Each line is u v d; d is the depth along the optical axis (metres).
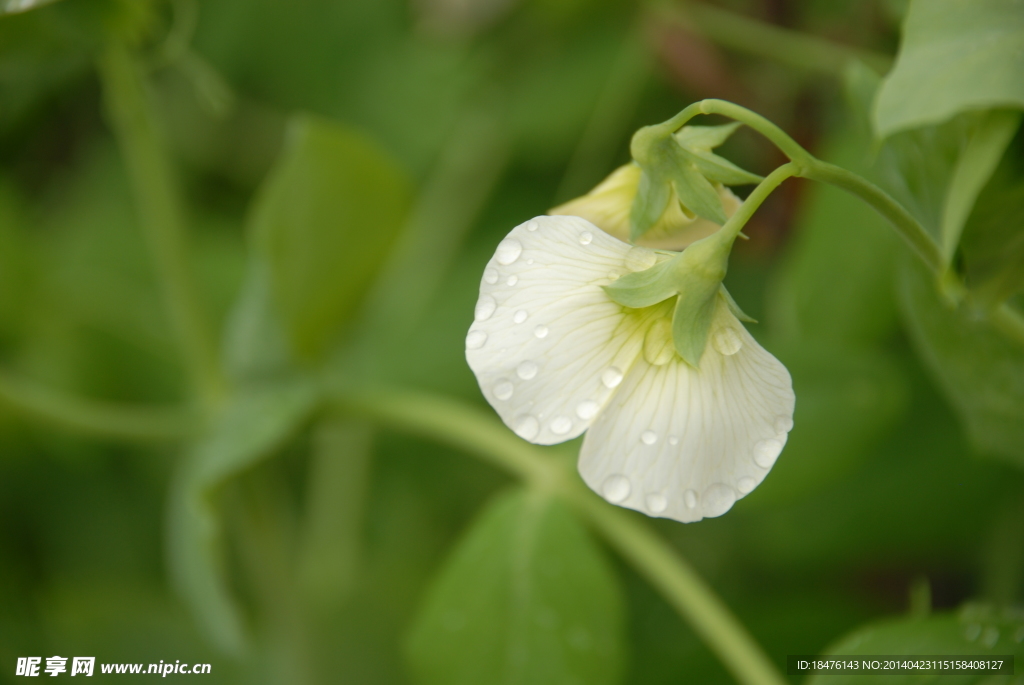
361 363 0.42
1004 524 0.34
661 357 0.27
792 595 0.35
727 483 0.27
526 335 0.27
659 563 0.32
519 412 0.26
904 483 0.35
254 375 0.35
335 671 0.39
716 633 0.31
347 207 0.34
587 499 0.32
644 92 0.41
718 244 0.27
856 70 0.30
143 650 0.40
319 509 0.42
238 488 0.37
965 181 0.26
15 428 0.41
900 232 0.27
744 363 0.27
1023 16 0.26
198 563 0.32
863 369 0.32
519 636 0.32
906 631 0.29
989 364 0.31
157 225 0.34
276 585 0.38
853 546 0.35
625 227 0.28
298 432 0.34
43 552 0.42
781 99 0.38
